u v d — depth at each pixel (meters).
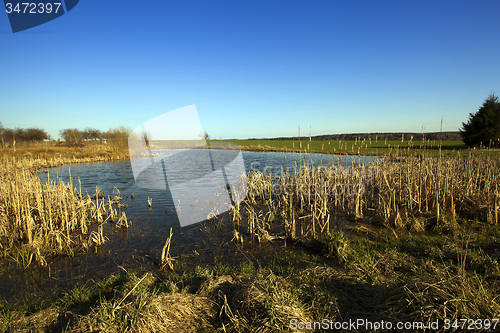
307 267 5.20
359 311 3.64
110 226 8.84
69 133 40.25
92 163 27.06
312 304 3.75
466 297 3.32
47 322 3.69
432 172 10.17
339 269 4.89
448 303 3.26
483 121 30.66
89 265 6.07
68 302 4.30
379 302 3.77
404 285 3.79
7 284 5.29
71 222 8.32
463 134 32.66
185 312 3.69
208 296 4.18
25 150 26.52
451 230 7.09
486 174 9.55
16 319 3.73
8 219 7.79
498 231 6.74
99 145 37.66
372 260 5.07
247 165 23.53
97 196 11.91
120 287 4.74
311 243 6.89
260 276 4.45
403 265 4.99
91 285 5.12
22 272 5.80
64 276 5.57
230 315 3.60
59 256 6.59
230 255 6.46
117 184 16.02
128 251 6.80
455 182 9.45
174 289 4.32
